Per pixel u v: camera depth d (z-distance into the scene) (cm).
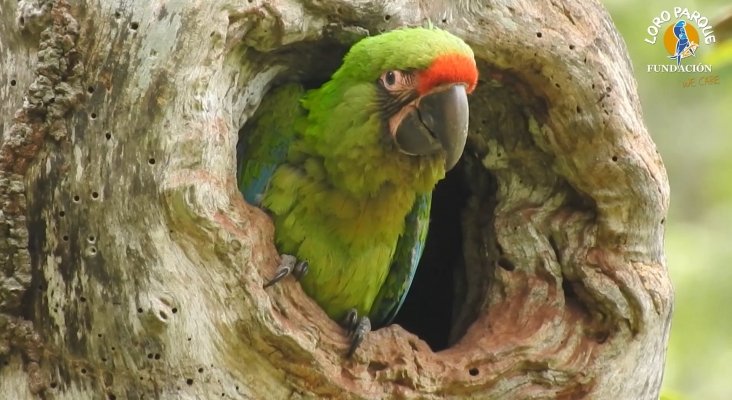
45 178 739
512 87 902
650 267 902
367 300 927
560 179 929
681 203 1695
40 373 749
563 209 930
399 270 971
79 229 734
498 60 872
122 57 734
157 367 734
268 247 798
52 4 739
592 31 889
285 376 778
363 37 847
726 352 1523
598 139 881
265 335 756
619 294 884
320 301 902
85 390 746
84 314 736
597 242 904
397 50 814
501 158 952
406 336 851
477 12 854
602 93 876
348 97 842
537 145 925
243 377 761
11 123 754
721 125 1691
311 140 862
